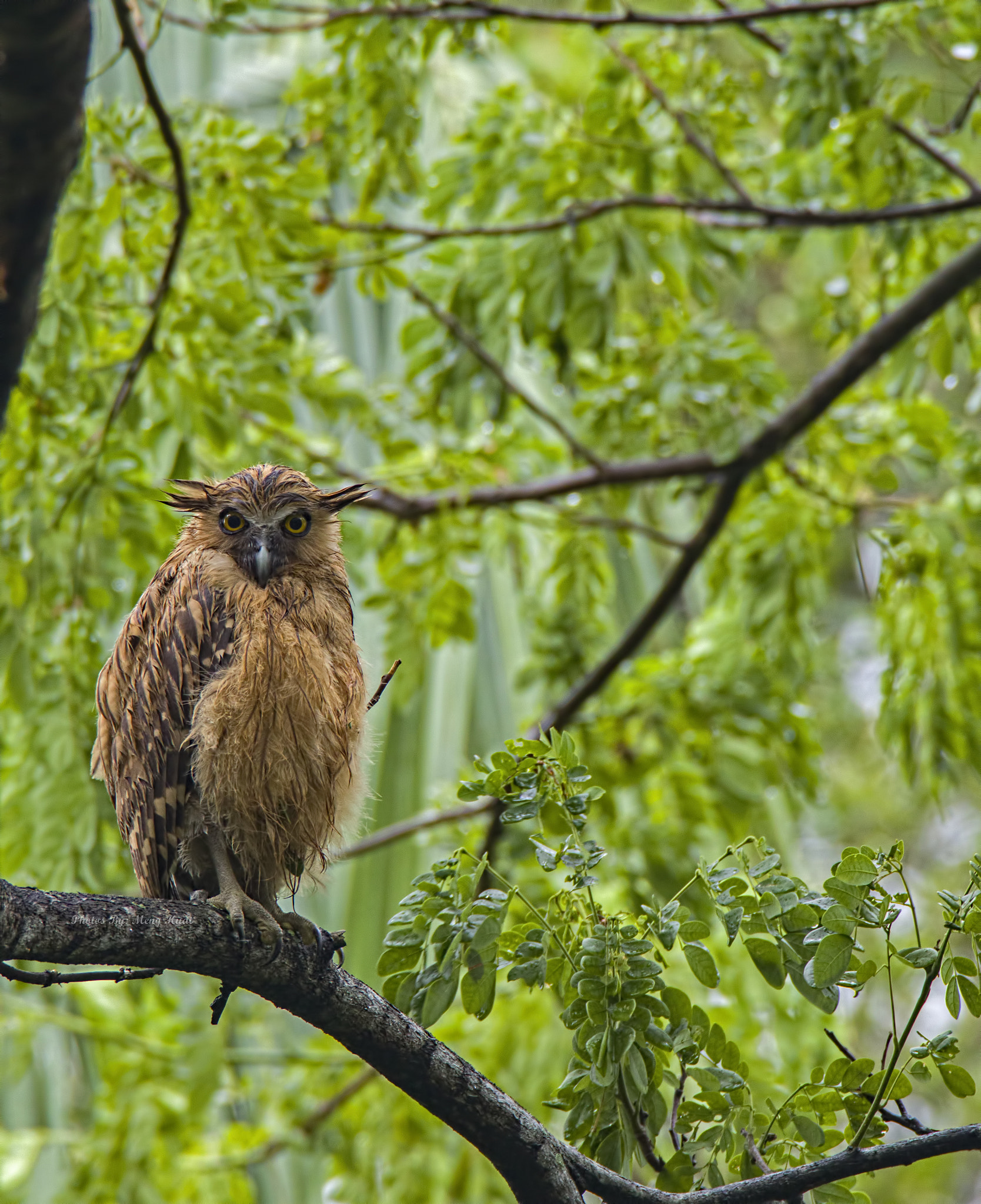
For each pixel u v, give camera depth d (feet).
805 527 40.50
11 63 15.01
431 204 37.52
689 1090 29.14
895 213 34.45
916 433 41.27
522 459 44.01
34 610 32.96
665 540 39.73
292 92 37.73
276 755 21.93
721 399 37.73
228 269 34.47
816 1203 16.47
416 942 16.90
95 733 32.58
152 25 38.60
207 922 17.38
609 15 34.68
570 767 17.90
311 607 23.44
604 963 16.29
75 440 33.55
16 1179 37.27
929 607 39.86
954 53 35.99
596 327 34.60
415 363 37.55
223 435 32.17
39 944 15.78
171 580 24.09
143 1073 38.60
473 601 40.11
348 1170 38.83
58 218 30.60
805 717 42.47
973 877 15.83
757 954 16.38
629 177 37.32
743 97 40.63
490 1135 17.83
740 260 38.40
